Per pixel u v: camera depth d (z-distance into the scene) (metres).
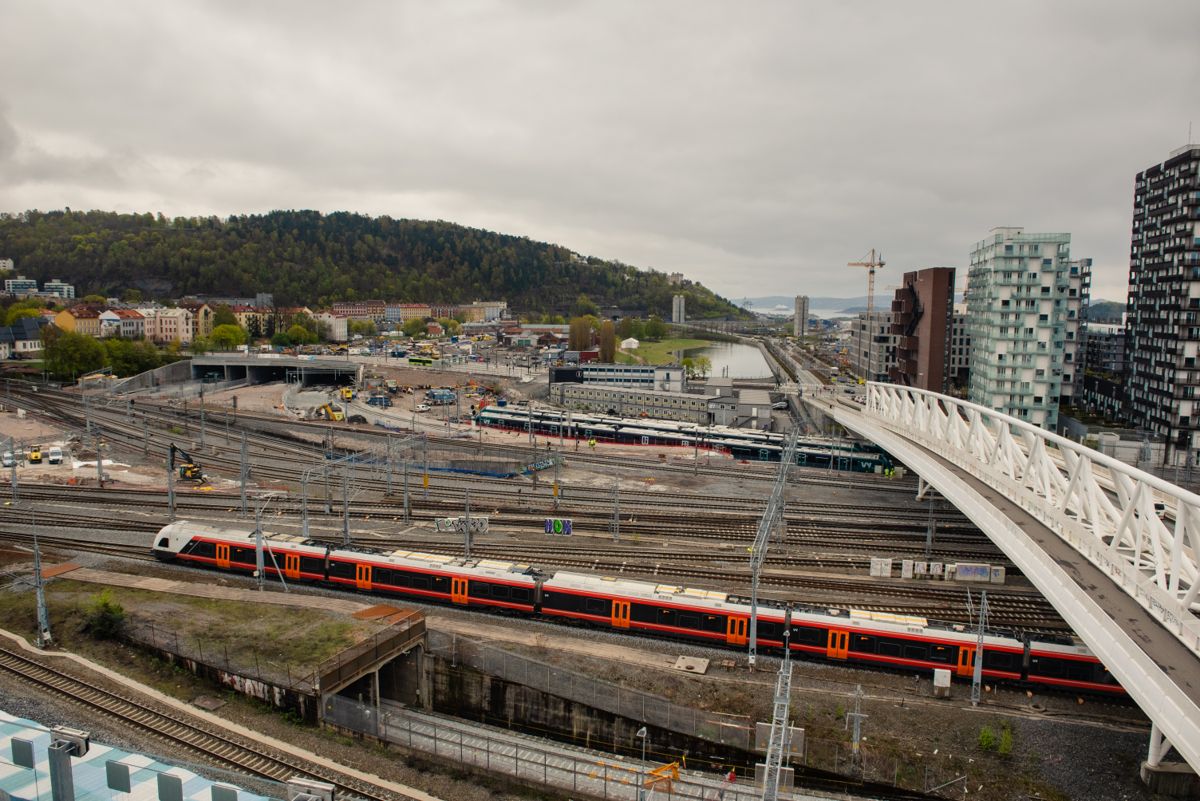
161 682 59.97
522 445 165.88
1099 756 53.94
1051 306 165.88
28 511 107.12
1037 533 64.69
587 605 71.69
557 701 60.34
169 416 183.25
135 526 101.19
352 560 79.94
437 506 116.69
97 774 39.44
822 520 113.25
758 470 147.50
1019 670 62.31
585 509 116.19
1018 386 168.38
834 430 191.75
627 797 49.06
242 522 104.06
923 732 56.12
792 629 66.38
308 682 56.81
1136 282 187.38
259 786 43.31
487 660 62.91
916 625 64.62
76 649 63.91
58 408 182.75
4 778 38.50
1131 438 163.75
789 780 50.19
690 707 58.72
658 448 170.62
